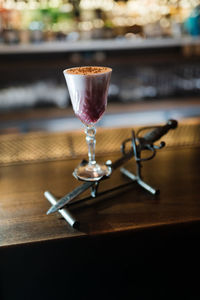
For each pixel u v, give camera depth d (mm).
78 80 452
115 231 469
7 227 487
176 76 1855
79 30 1718
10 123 1621
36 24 1652
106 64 1775
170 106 1740
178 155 702
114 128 871
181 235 543
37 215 514
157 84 1840
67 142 791
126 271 571
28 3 1620
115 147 745
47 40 1682
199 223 488
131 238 485
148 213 506
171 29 1779
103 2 1714
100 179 502
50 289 562
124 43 1726
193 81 1832
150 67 1905
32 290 556
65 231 474
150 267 573
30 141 804
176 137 793
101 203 538
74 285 568
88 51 1887
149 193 561
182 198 542
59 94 1725
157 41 1749
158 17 1778
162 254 560
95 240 472
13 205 542
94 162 546
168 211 509
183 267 583
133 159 686
